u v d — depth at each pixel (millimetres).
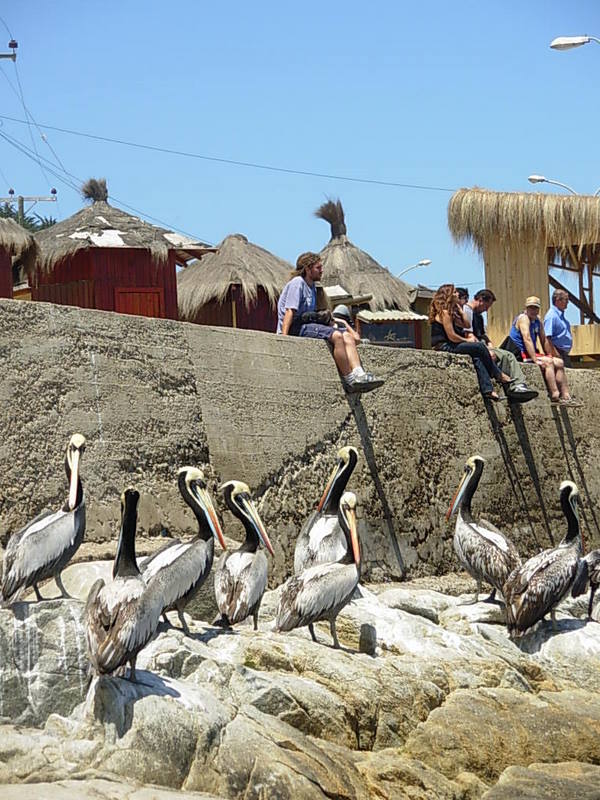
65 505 10383
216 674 9844
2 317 12023
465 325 17875
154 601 9078
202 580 10508
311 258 15695
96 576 11141
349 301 26219
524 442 18328
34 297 23078
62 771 8523
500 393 17984
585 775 10766
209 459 13609
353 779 9367
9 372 11961
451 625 13234
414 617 12328
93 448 12508
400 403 16203
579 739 11219
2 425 11812
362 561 15117
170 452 13219
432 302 17828
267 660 10367
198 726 8953
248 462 14000
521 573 13156
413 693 10812
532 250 23031
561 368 19094
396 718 10547
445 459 16766
